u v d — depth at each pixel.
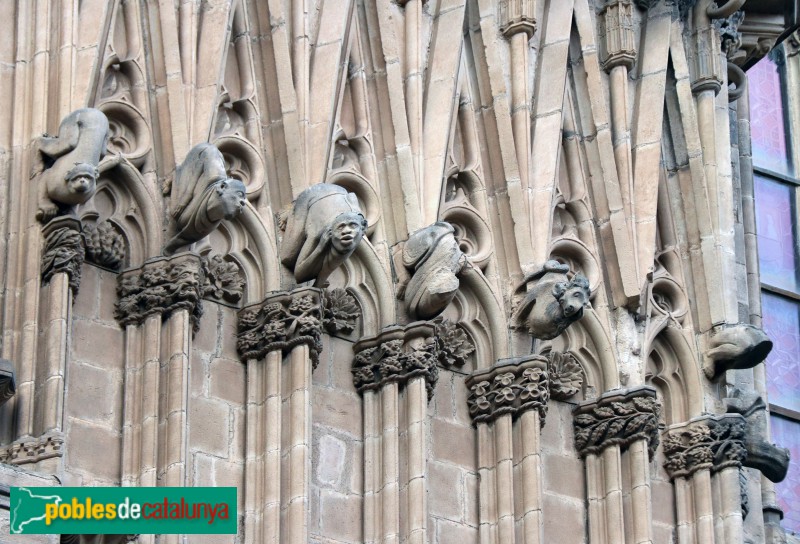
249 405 24.91
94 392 24.23
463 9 27.48
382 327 25.80
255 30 26.36
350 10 26.77
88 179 24.22
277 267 25.45
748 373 29.41
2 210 24.44
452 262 25.97
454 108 27.14
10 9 25.22
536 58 27.97
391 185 26.41
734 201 30.78
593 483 26.66
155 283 24.66
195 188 24.78
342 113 26.53
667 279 28.03
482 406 26.19
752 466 28.61
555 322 26.42
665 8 28.98
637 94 28.53
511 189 27.03
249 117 25.95
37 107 24.75
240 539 24.31
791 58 33.66
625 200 27.73
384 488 25.19
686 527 27.23
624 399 26.92
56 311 23.94
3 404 23.36
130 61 25.44
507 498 25.83
